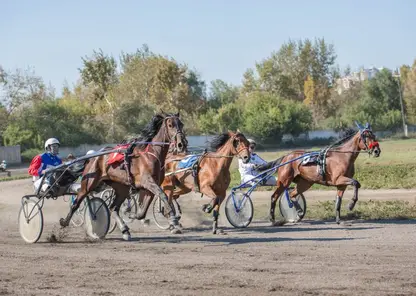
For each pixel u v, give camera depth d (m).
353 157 14.88
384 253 10.13
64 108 64.31
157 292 7.43
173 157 14.84
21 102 62.25
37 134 60.75
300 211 15.90
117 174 12.54
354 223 15.22
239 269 8.80
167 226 15.22
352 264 9.07
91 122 64.75
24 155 57.41
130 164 12.40
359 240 11.95
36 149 58.78
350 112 84.94
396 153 38.50
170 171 14.77
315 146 69.88
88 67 70.06
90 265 9.30
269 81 98.94
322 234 13.15
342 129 15.58
